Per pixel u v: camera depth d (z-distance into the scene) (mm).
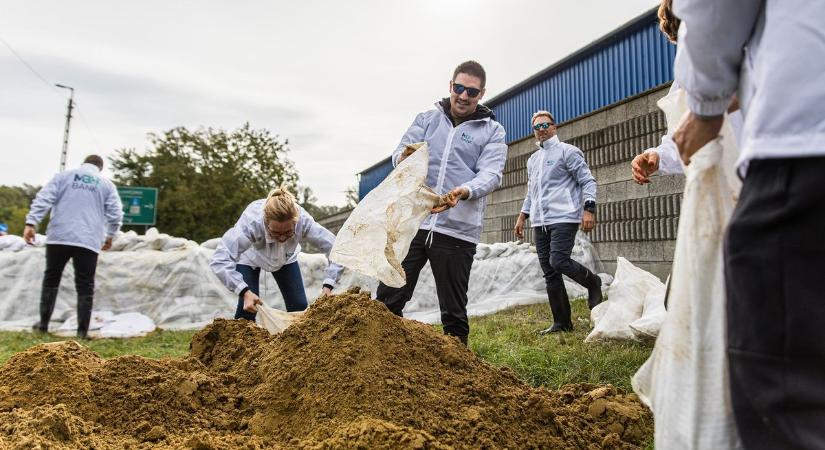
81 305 5695
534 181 5211
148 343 5391
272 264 3816
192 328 6535
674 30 1887
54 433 1749
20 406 1993
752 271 1034
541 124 5125
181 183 26562
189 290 6773
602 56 8836
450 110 3631
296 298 3975
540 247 5148
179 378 2193
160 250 7082
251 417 2057
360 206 2658
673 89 1862
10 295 6484
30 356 2209
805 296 972
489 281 7762
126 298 6590
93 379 2164
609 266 8000
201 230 25891
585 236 8344
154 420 2020
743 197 1084
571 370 3246
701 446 1183
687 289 1274
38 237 7027
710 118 1281
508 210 10602
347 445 1676
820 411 961
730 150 1339
